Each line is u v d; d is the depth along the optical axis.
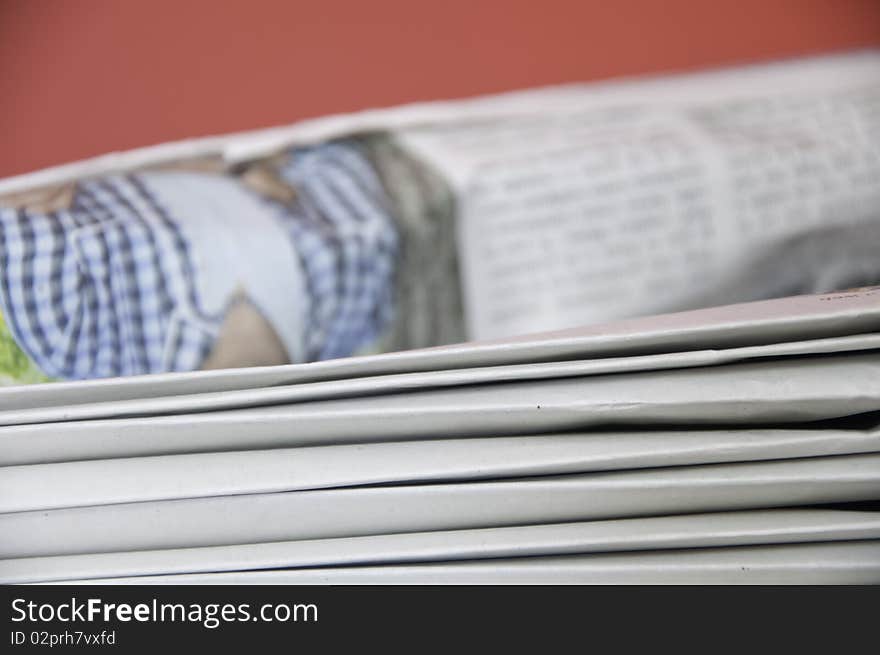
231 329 0.62
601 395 0.26
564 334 0.27
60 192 0.57
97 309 0.52
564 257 0.76
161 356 0.57
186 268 0.60
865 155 0.79
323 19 0.93
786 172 0.78
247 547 0.27
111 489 0.26
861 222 0.78
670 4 0.99
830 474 0.27
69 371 0.49
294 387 0.26
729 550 0.27
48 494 0.26
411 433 0.27
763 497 0.27
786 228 0.77
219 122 0.90
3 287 0.48
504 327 0.75
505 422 0.27
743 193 0.77
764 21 0.99
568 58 0.96
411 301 0.72
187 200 0.64
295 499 0.27
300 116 0.91
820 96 0.87
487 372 0.26
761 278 0.79
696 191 0.77
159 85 0.89
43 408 0.26
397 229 0.72
